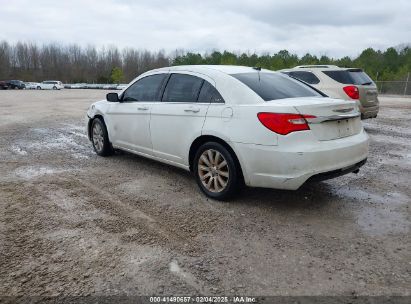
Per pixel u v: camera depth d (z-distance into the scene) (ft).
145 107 17.21
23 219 12.28
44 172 18.01
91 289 8.57
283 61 187.73
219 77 14.43
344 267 9.55
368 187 16.07
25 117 42.80
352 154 13.04
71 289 8.55
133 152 18.81
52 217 12.48
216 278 9.04
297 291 8.55
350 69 30.32
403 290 8.59
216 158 13.97
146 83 18.10
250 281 8.93
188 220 12.41
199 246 10.62
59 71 290.97
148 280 8.93
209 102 14.33
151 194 14.97
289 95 14.08
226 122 13.35
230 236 11.27
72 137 28.35
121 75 260.42
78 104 65.77
